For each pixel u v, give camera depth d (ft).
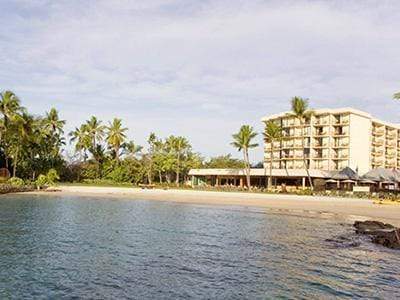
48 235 73.05
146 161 315.78
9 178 208.44
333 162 336.08
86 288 43.06
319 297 41.34
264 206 148.87
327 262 56.75
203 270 51.13
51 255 57.06
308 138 344.69
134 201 161.27
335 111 336.70
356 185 239.71
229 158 390.63
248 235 79.71
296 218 111.86
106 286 43.91
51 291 41.78
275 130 273.13
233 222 100.22
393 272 51.70
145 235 77.00
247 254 61.26
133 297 40.63
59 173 270.05
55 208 121.70
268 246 68.23
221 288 43.88
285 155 356.59
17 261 53.01
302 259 58.44
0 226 81.30
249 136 259.60
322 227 93.86
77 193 196.34
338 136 335.88
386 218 114.93
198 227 89.92
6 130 218.79
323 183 255.29
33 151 257.34
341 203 159.43
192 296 41.22
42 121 269.44
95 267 51.39
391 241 70.69
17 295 40.24
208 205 150.10
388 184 252.62
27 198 156.87
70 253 58.80
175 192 207.51
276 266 53.88
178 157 326.24
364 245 70.74
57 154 278.87
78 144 300.81
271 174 267.80
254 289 43.70
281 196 185.78
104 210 121.60
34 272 48.26
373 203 158.71
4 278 45.42
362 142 342.85
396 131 384.88
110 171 297.12
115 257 57.16
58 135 285.43
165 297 40.81
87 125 307.78
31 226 83.05
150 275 48.39
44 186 212.64
